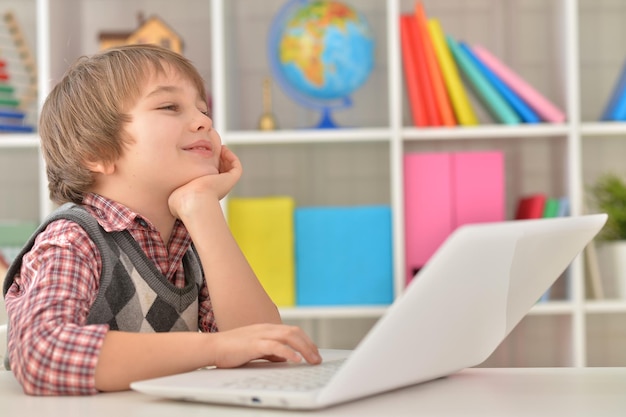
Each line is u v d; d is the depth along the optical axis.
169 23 2.84
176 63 1.15
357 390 0.65
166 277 1.11
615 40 2.81
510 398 0.71
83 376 0.79
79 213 1.01
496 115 2.55
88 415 0.66
